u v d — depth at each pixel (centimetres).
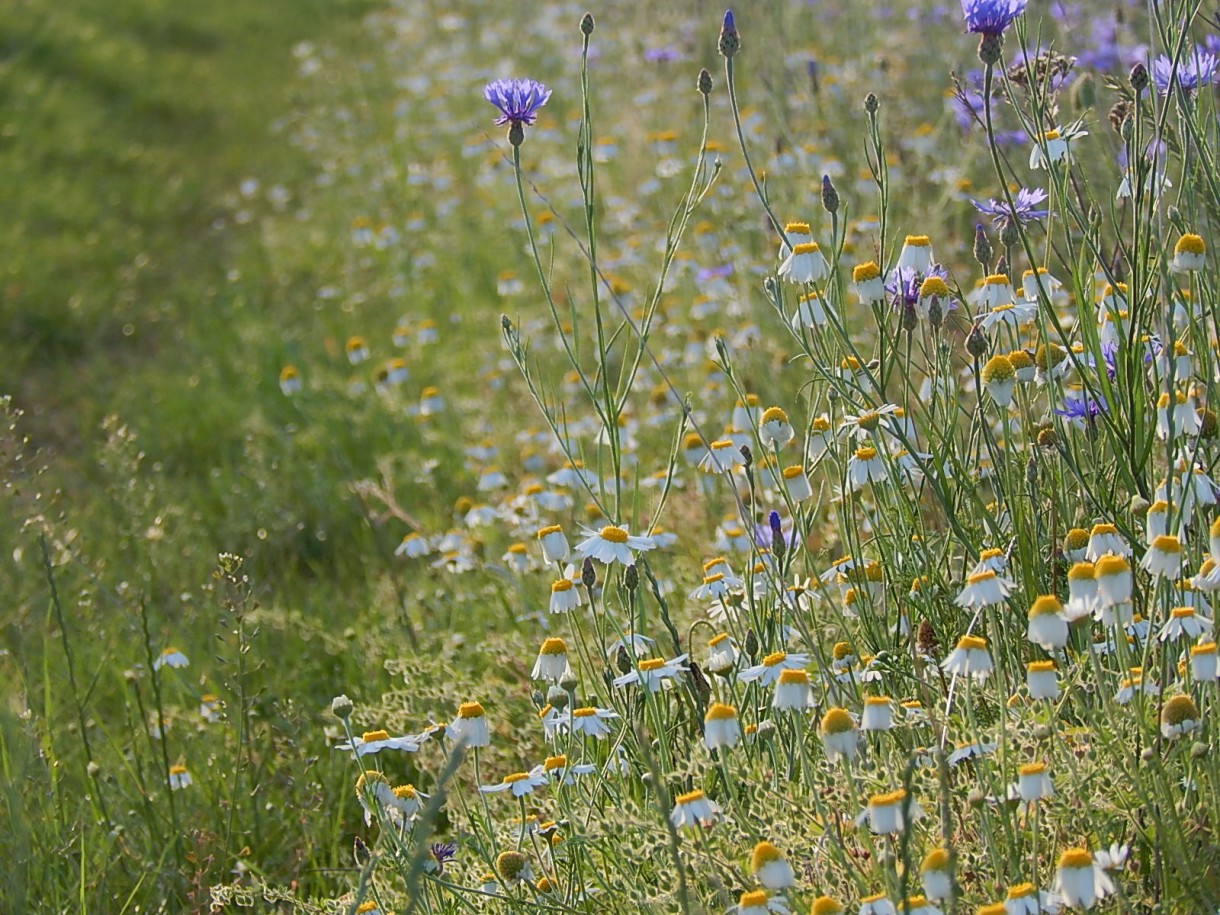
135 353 1156
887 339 429
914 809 313
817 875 331
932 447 448
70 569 705
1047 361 416
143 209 1507
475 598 648
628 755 414
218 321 1170
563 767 393
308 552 783
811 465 445
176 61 2125
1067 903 294
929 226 729
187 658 618
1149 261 430
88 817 502
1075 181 486
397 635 613
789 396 683
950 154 855
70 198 1507
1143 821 336
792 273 432
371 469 849
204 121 1881
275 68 2181
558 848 389
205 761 541
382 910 379
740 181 908
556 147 1341
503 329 480
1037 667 328
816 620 440
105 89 1920
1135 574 392
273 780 528
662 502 455
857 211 819
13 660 583
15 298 1226
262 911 441
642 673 396
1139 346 409
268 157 1723
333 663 634
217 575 542
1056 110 474
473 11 2164
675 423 734
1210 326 468
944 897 296
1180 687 348
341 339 1091
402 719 509
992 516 439
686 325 862
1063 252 662
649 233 1003
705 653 496
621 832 361
